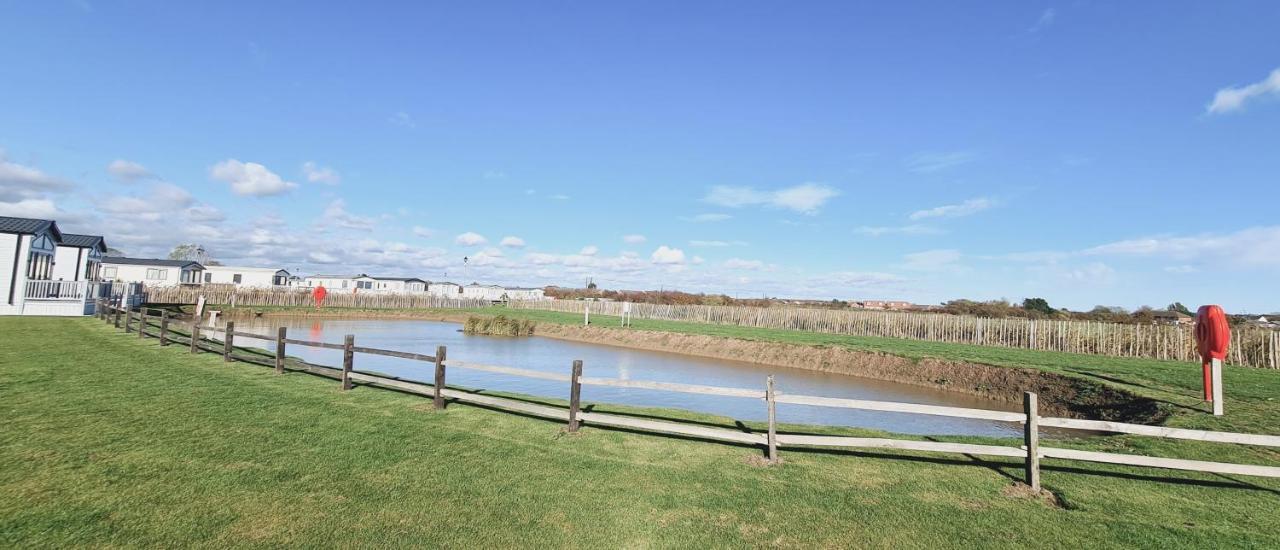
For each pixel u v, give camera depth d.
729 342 28.45
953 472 7.52
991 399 17.55
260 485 6.25
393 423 9.13
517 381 18.30
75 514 5.29
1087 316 45.50
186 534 5.04
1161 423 10.50
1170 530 5.75
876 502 6.40
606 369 22.80
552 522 5.69
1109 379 15.84
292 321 44.19
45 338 17.94
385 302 62.59
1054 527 5.80
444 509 5.88
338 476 6.65
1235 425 10.03
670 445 8.52
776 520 5.89
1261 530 5.79
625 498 6.38
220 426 8.44
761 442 8.14
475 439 8.43
